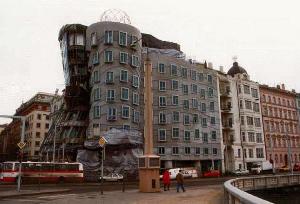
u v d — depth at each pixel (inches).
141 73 2358.5
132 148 2026.3
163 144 2345.0
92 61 2209.6
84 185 1413.6
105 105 2059.5
